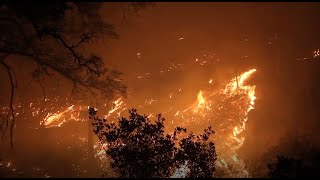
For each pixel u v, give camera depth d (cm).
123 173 1102
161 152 1104
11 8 1117
